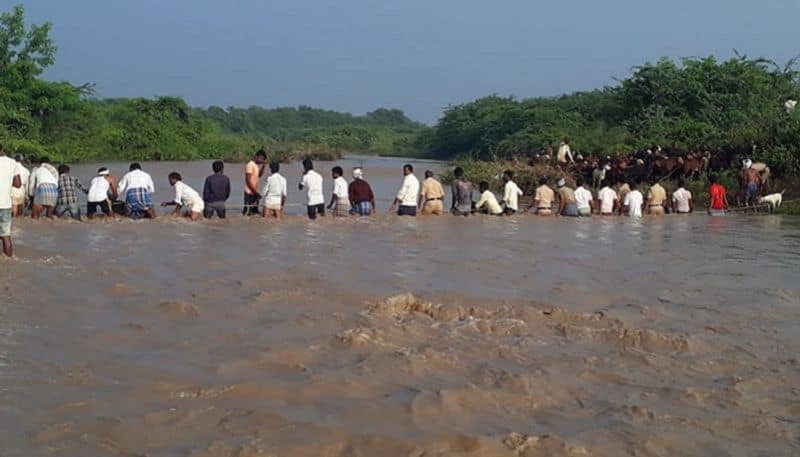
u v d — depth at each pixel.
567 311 7.76
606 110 46.16
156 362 5.89
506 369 5.92
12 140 38.62
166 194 23.94
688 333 7.19
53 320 6.99
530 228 16.58
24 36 41.75
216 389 5.34
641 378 5.93
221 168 16.67
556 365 6.10
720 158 27.81
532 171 29.70
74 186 16.00
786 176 26.36
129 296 7.99
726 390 5.70
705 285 9.71
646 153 28.56
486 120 58.84
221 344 6.39
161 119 53.03
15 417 4.78
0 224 9.94
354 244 12.55
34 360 5.86
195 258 10.45
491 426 4.87
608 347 6.69
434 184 19.38
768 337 7.21
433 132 68.25
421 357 6.09
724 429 4.99
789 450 4.71
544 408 5.23
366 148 77.12
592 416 5.12
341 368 5.83
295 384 5.47
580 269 10.63
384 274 9.59
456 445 4.55
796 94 36.56
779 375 6.11
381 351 6.25
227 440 4.52
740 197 24.50
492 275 9.84
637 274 10.41
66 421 4.74
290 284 8.73
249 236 13.26
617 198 22.16
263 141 62.56
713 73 39.38
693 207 25.78
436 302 8.00
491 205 20.03
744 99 37.06
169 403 5.08
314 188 17.23
